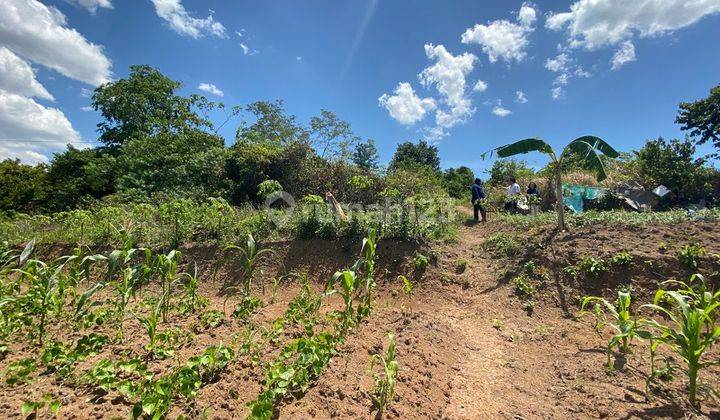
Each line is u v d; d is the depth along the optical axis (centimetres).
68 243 1075
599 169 850
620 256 680
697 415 342
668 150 1750
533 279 730
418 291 752
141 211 1056
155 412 297
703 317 352
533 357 504
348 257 856
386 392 355
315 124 3095
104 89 2619
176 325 523
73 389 350
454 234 984
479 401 391
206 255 919
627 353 473
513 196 1325
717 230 730
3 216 1638
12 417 300
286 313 539
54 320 537
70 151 2236
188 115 2747
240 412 324
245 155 1738
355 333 495
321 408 333
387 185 1630
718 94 2194
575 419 355
